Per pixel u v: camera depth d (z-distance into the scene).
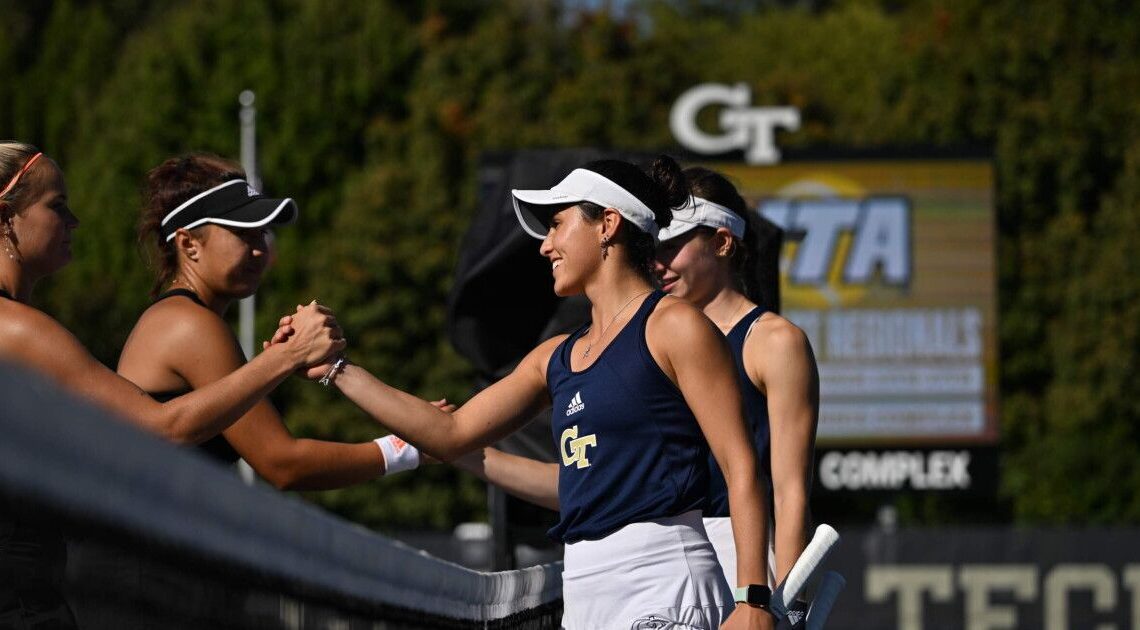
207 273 11.36
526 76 83.06
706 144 57.22
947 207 49.50
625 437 9.36
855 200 49.53
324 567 7.75
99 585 5.57
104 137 85.75
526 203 9.85
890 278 49.59
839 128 85.06
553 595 13.81
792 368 11.51
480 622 11.11
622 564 9.34
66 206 10.43
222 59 85.25
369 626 8.55
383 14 85.88
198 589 6.16
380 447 11.90
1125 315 72.94
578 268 9.77
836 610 38.66
